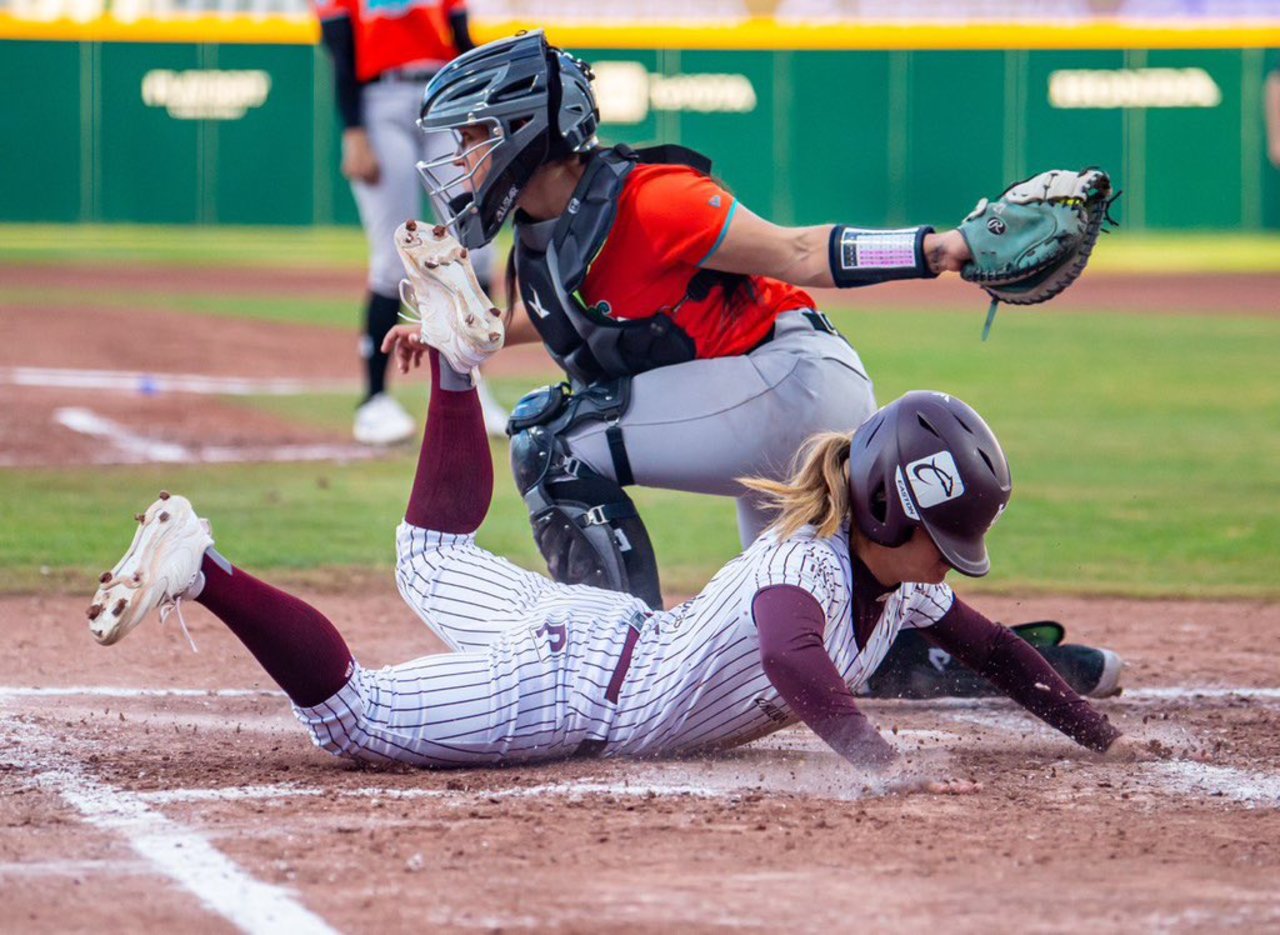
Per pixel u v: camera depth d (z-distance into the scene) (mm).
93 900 10055
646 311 15695
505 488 32000
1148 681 18391
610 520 15883
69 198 108438
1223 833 11867
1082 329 68625
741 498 16406
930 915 9867
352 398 45812
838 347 16375
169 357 54188
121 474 32531
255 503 29438
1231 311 76562
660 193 15234
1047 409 45000
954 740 15367
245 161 109438
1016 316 74688
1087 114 111312
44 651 19078
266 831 11617
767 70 110688
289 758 14234
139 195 109000
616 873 10641
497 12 110188
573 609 14289
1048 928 9656
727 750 14547
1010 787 13281
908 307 81062
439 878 10516
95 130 108125
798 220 111750
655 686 13664
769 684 13383
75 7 106750
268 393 46594
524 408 16406
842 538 13148
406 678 13594
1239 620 22078
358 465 34188
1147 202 112688
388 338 16875
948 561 12773
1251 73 111312
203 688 17531
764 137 111250
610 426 15953
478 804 12406
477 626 14516
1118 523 29188
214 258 93188
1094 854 11234
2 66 106938
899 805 12531
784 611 12641
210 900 10055
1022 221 14297
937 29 110000
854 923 9703
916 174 111125
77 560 24328
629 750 13906
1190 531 28500
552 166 15570
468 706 13516
